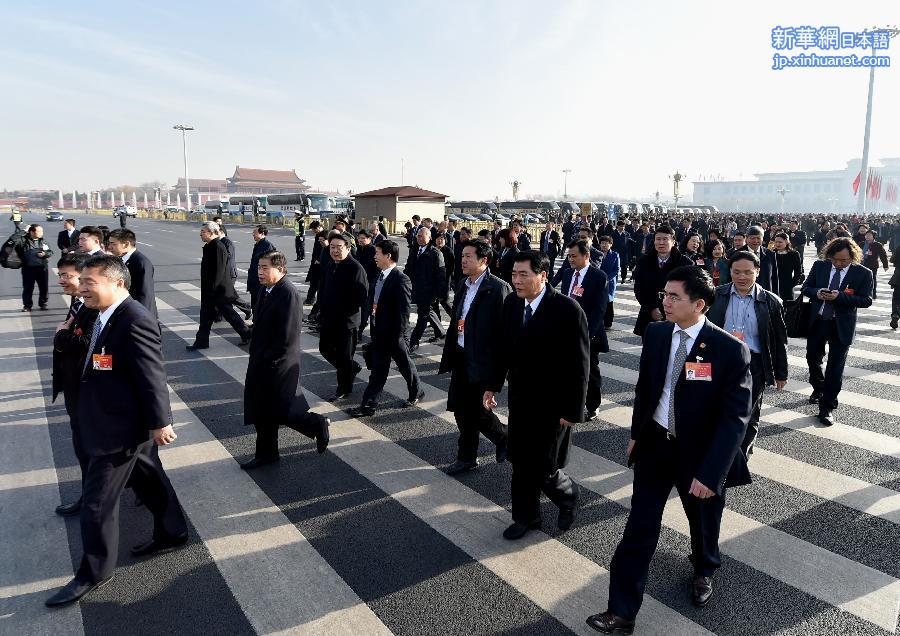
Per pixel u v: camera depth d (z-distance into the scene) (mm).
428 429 5535
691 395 2760
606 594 3113
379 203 34844
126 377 3033
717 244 8281
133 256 6117
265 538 3648
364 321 8508
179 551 3504
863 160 42062
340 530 3746
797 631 2836
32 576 3256
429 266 8273
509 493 4262
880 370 7840
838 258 5602
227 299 8594
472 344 4207
